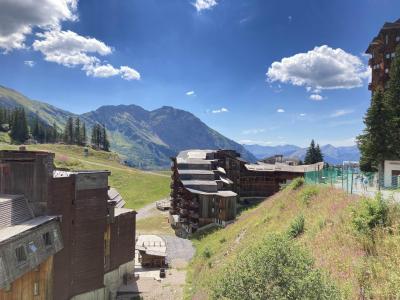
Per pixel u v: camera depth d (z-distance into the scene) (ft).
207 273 150.82
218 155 371.97
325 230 93.50
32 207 127.85
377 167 204.33
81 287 143.23
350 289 57.41
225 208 273.33
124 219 181.06
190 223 298.15
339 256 74.13
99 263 150.92
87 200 146.20
